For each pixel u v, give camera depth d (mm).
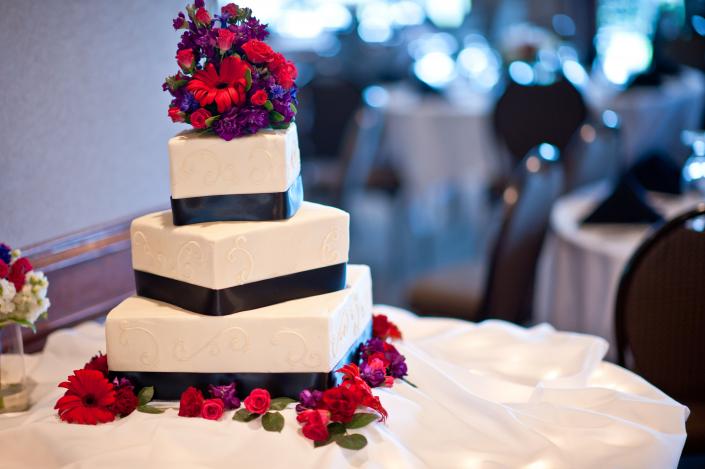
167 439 1493
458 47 8750
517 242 3309
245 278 1592
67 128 2314
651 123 5934
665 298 2512
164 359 1620
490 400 1750
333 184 6105
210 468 1458
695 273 2496
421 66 6820
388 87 6879
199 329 1593
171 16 2609
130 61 2482
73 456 1487
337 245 1696
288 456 1463
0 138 2143
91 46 2357
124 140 2494
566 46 7773
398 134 6145
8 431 1550
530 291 3943
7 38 2135
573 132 5410
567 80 5434
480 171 6023
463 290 3602
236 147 1604
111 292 2473
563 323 3379
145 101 2551
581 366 1927
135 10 2480
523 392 1789
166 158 2650
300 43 9555
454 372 1826
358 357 1800
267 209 1638
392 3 9695
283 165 1616
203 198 1628
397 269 6031
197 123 1603
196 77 1629
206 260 1561
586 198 3818
